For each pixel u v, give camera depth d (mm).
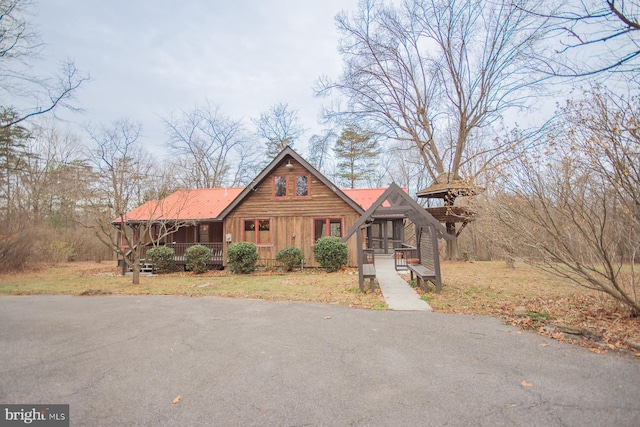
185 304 8508
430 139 21125
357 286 10383
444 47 19734
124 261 15742
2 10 14508
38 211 22906
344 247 15000
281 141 33656
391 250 22688
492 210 7336
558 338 5102
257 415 3074
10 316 7332
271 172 17141
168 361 4512
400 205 9438
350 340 5254
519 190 6277
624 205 5160
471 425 2848
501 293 8695
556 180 5797
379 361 4352
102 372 4164
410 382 3711
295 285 11258
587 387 3504
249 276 14359
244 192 16797
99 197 13367
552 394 3367
